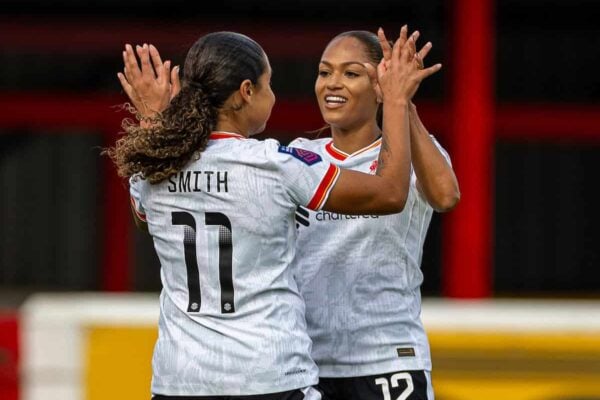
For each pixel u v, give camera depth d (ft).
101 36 175.83
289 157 39.52
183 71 40.93
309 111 171.01
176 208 39.93
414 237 47.88
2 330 76.89
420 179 44.96
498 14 188.14
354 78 47.29
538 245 226.58
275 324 39.04
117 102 169.48
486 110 126.72
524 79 217.15
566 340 74.13
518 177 226.38
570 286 226.79
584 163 227.40
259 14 177.37
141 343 76.33
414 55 41.09
